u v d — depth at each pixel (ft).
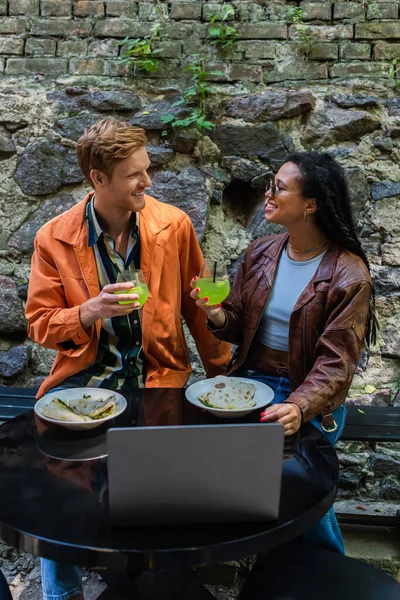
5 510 3.84
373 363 8.11
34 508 3.86
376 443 7.93
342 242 5.67
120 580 4.43
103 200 5.95
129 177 5.73
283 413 4.80
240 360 6.21
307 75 8.29
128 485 3.56
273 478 3.63
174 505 3.64
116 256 6.24
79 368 6.22
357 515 7.30
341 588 4.34
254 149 8.26
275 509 3.70
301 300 5.61
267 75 8.32
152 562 3.45
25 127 8.40
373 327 5.96
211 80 8.32
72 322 5.69
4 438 4.83
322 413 5.44
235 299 6.33
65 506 3.88
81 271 6.14
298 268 5.85
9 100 8.36
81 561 3.49
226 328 6.15
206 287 5.57
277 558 4.72
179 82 8.38
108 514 3.80
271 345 6.03
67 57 8.47
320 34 8.26
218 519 3.70
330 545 5.37
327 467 4.38
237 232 8.45
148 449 3.52
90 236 6.14
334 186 5.57
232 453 3.58
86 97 8.33
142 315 6.28
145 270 6.26
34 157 8.35
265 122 8.25
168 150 8.24
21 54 8.49
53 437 4.84
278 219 5.67
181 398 5.55
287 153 8.25
